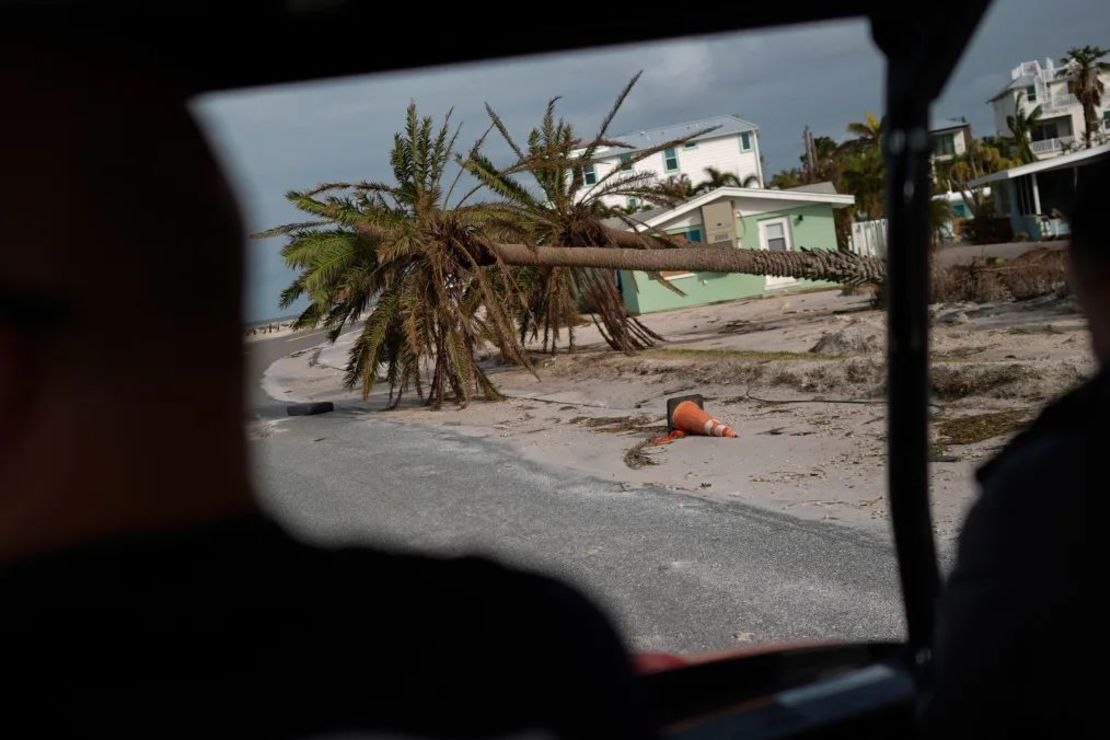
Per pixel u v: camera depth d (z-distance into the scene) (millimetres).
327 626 814
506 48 1304
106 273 789
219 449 849
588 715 906
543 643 895
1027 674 1420
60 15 809
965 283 22469
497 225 19234
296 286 17828
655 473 10242
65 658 749
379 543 958
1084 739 1388
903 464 1748
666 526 8133
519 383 20078
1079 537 1378
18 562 771
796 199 35406
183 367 827
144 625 759
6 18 785
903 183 1578
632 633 5887
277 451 14992
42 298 761
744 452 10641
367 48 1198
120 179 797
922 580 1791
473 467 11750
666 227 35594
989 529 1481
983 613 1456
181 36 1044
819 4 1373
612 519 8570
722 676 1948
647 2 1257
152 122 826
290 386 26906
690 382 15898
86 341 785
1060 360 11633
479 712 839
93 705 745
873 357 13531
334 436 16000
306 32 1117
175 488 820
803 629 5672
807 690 1795
